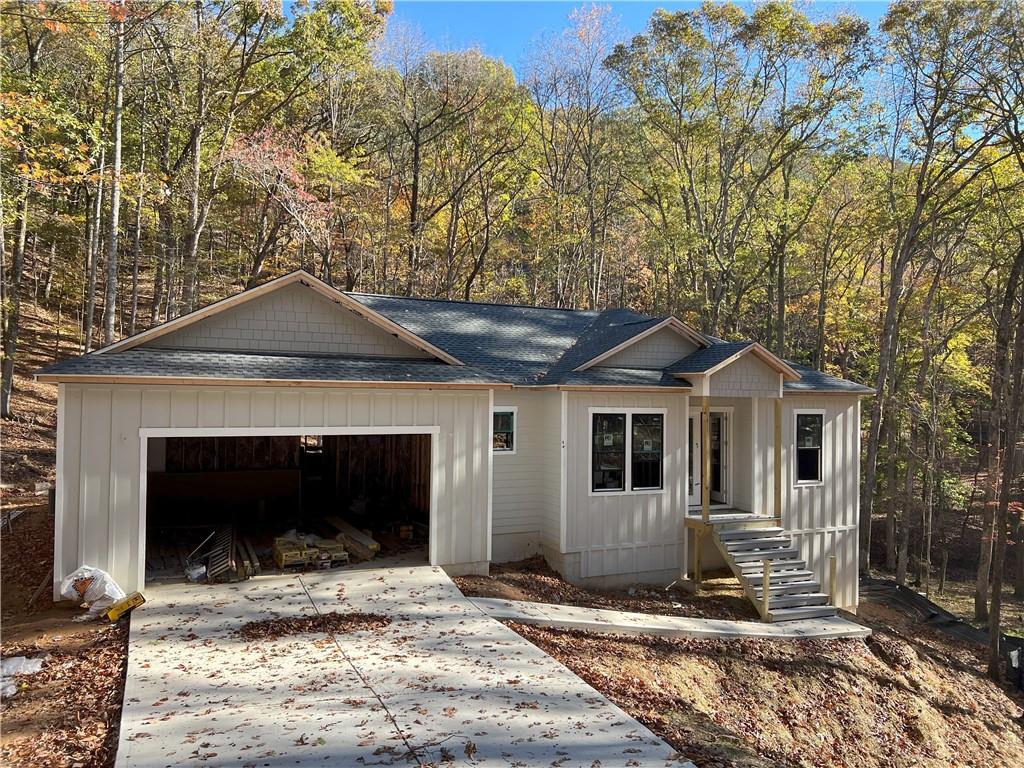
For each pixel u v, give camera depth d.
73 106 22.56
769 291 36.72
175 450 15.43
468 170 36.81
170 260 25.38
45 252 37.00
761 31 27.66
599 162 37.03
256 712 6.66
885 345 24.38
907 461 27.58
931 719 11.70
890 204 26.39
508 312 18.91
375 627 9.36
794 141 28.95
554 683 7.76
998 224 23.86
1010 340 23.33
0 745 6.13
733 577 15.73
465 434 12.55
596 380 13.97
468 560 12.60
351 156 32.53
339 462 17.30
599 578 14.04
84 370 9.70
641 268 44.59
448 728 6.43
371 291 35.38
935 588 26.78
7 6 15.06
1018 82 19.38
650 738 6.47
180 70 25.05
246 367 10.98
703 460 14.52
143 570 10.17
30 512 16.14
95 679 7.58
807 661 11.80
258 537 14.03
